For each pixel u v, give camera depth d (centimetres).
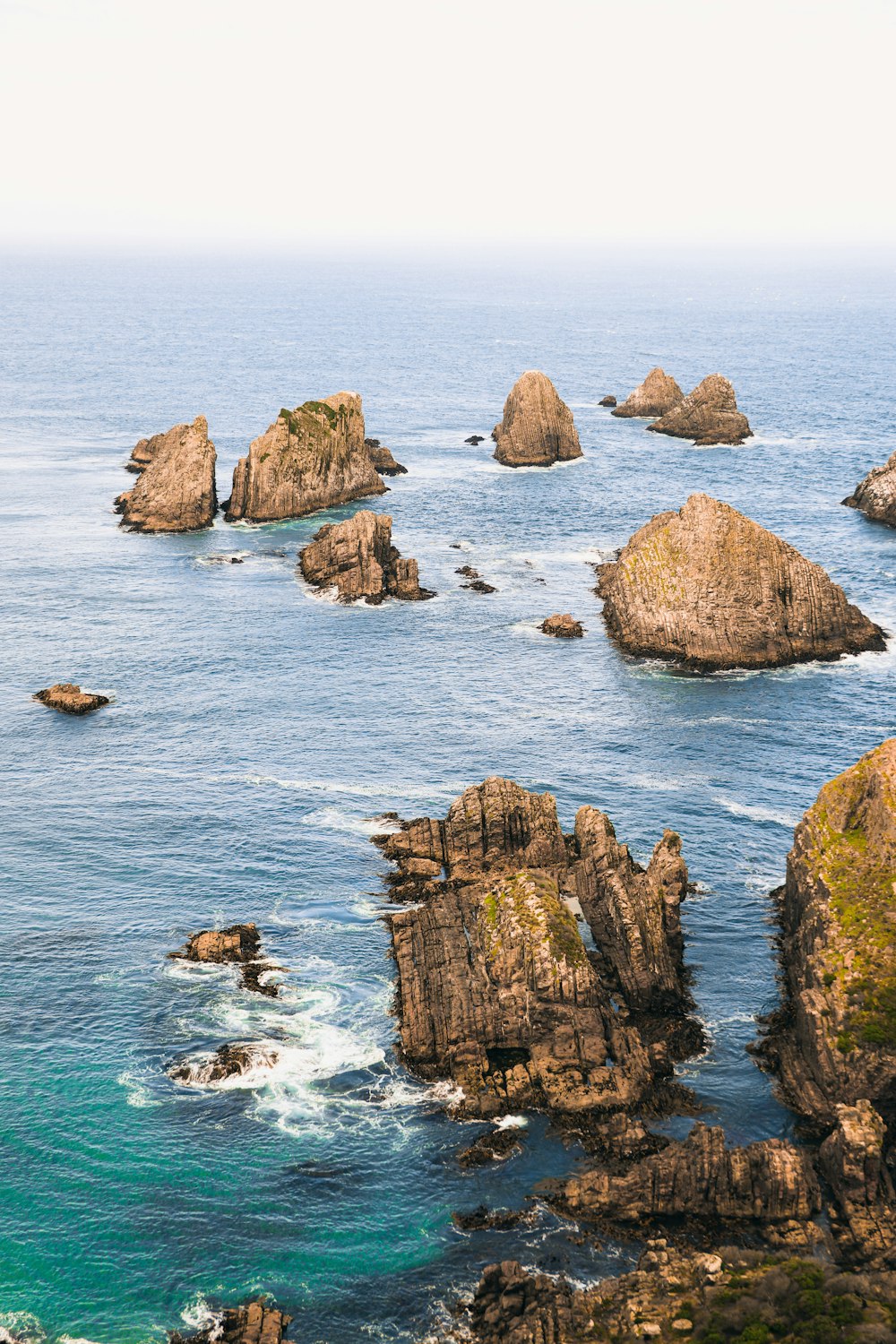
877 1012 6431
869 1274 5309
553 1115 6406
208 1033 7031
